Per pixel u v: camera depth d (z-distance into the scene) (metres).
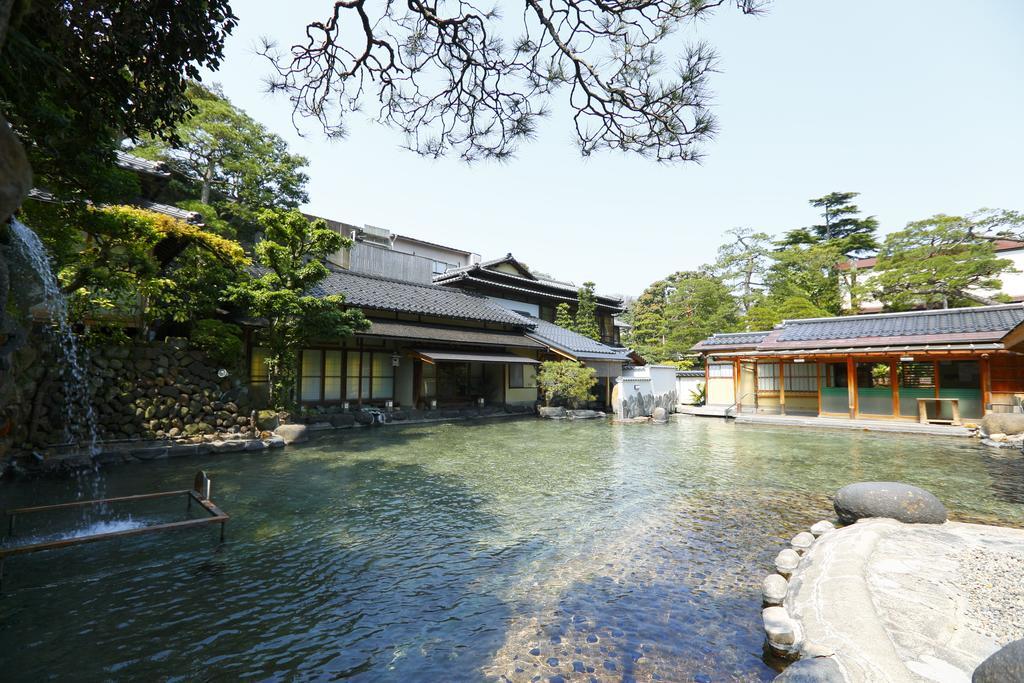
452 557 4.55
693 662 2.87
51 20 3.07
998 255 28.39
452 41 5.01
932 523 5.04
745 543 4.96
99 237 8.08
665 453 10.57
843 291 26.39
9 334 3.54
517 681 2.70
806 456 10.27
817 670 2.37
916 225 24.70
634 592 3.83
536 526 5.49
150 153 17.56
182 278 10.34
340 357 15.08
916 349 14.79
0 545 4.54
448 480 7.69
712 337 22.33
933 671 2.46
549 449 10.95
